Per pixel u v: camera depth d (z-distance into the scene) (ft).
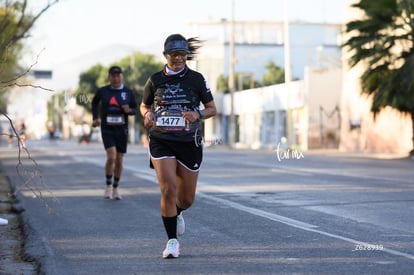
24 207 54.90
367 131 184.65
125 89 59.47
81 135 298.56
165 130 33.99
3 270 32.91
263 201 57.98
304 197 60.54
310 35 310.04
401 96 135.44
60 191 68.69
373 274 30.27
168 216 34.58
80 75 150.30
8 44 52.85
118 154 60.03
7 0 68.95
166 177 34.04
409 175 85.81
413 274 30.07
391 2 136.56
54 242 39.65
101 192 67.56
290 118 201.87
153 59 181.06
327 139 203.72
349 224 44.73
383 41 135.74
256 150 200.44
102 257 35.32
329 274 30.42
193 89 34.35
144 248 37.58
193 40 36.32
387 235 40.42
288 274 30.63
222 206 54.85
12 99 169.89
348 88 192.95
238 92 259.19
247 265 32.71
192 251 36.35
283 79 301.43
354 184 72.64
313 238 39.68
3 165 118.42
